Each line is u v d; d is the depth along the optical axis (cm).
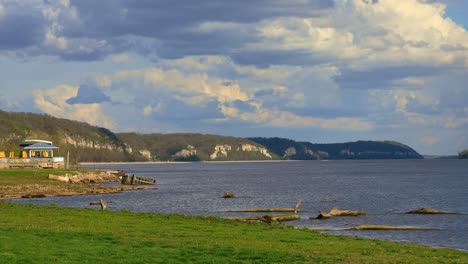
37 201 7575
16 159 12106
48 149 13500
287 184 13862
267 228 3822
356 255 2833
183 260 2494
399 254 2953
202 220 4084
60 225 3472
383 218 5831
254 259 2580
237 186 12875
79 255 2498
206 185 13262
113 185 11681
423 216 6053
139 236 3153
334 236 3612
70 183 10038
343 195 9906
